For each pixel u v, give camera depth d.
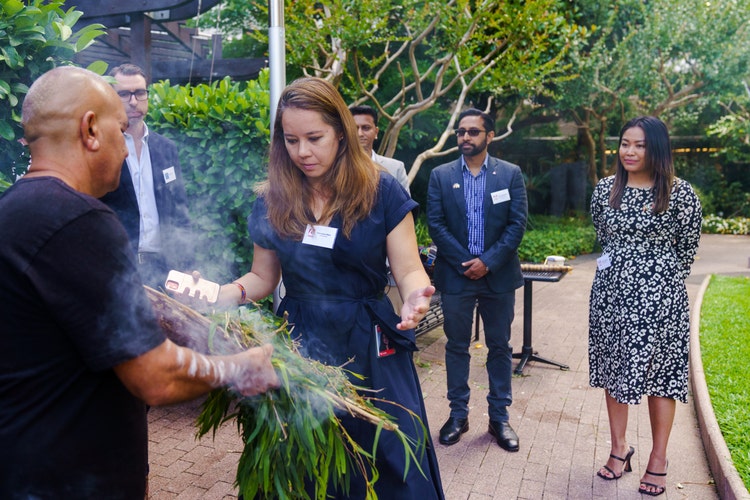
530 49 6.63
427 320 5.01
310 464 1.53
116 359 1.07
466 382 3.53
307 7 5.97
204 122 4.00
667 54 12.82
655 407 2.87
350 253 1.84
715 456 3.01
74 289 1.05
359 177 1.82
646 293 2.78
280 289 3.52
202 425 1.69
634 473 3.08
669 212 2.76
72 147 1.18
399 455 1.80
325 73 6.82
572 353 5.32
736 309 6.62
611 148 17.98
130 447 1.24
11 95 2.54
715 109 16.81
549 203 17.62
